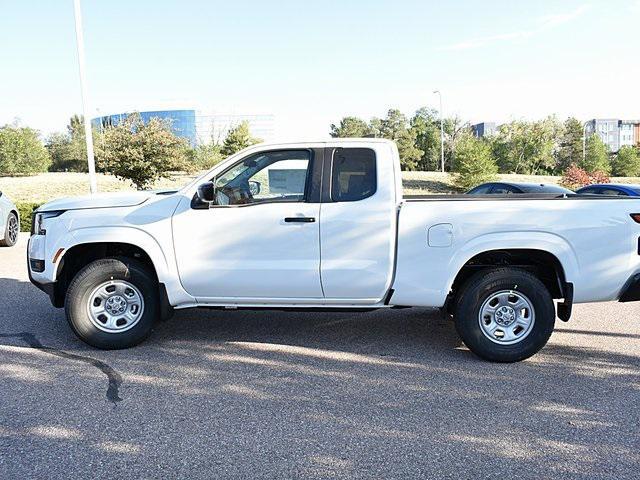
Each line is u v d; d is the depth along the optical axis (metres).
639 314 7.23
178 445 3.77
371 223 5.34
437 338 6.17
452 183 35.66
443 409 4.34
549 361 5.46
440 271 5.35
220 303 5.67
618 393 4.66
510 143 51.59
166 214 5.52
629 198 5.41
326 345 5.91
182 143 24.64
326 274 5.41
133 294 5.68
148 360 5.41
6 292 8.33
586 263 5.28
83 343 5.91
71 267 5.95
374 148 5.48
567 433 3.95
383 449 3.72
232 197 5.55
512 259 5.62
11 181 38.06
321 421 4.13
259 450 3.71
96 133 38.19
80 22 15.97
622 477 3.40
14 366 5.23
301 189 5.50
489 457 3.62
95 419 4.14
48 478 3.37
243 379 4.94
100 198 5.81
